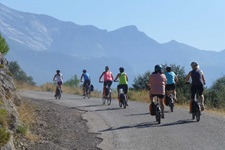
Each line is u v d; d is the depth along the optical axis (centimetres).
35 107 1523
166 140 1018
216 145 959
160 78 1307
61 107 1702
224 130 1161
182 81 2680
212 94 2689
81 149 909
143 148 930
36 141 921
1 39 1367
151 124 1266
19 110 1132
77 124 1253
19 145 835
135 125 1249
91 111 1608
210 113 1653
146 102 2264
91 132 1127
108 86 1975
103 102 1983
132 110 1673
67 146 929
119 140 1019
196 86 1343
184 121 1330
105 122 1309
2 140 720
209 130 1158
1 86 1081
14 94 1177
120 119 1380
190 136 1068
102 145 959
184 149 919
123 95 1766
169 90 1623
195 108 1333
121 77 1802
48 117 1323
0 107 912
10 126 891
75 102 2053
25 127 961
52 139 988
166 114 1527
